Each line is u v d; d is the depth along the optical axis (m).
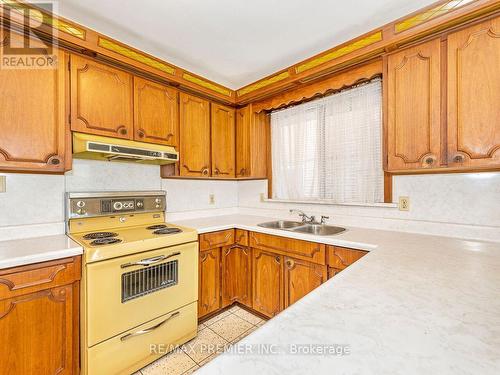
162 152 2.00
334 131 2.24
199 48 1.94
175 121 2.21
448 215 1.70
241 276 2.35
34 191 1.70
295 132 2.52
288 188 2.58
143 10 1.52
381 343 0.55
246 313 2.31
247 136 2.67
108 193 1.98
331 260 1.70
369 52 1.68
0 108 1.37
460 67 1.37
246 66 2.23
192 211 2.65
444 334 0.59
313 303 0.74
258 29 1.72
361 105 2.07
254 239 2.22
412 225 1.84
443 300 0.76
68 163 1.60
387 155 1.64
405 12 1.55
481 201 1.58
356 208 2.13
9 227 1.60
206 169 2.46
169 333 1.76
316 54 2.01
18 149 1.42
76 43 1.57
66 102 1.60
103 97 1.76
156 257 1.68
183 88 2.26
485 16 1.30
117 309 1.51
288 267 1.97
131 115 1.91
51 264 1.33
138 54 1.88
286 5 1.49
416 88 1.52
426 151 1.48
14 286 1.22
